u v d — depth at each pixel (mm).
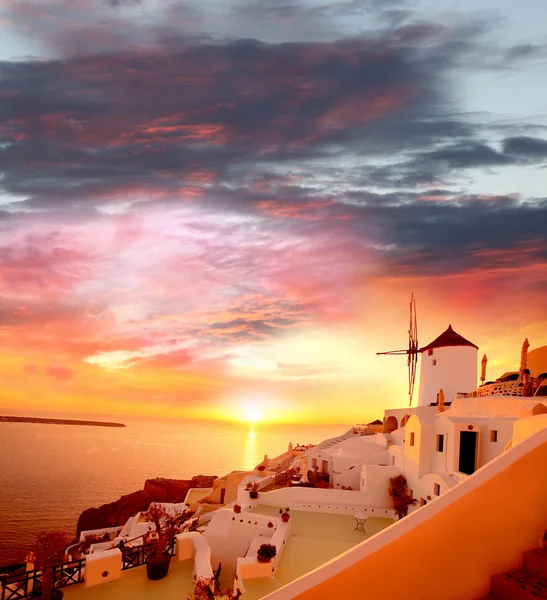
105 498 113812
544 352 26016
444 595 5070
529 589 4859
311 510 31625
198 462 197125
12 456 182250
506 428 25531
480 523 5234
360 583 4859
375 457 36875
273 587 19469
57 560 15719
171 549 18266
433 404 47969
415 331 60469
